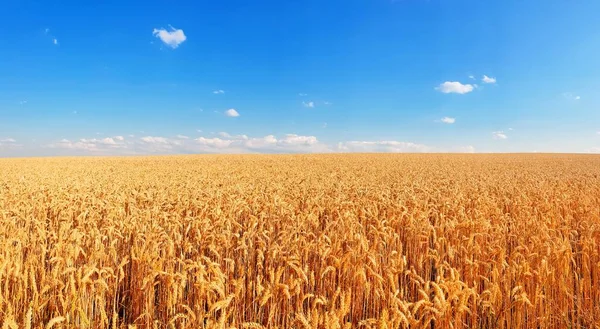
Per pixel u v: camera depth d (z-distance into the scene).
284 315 4.41
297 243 6.48
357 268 5.12
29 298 4.74
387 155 69.75
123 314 5.51
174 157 59.06
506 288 5.04
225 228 8.11
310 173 29.02
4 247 5.80
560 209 11.46
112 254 6.06
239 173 29.00
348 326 3.29
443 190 16.66
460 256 6.53
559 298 5.39
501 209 11.16
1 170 30.36
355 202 11.82
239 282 4.26
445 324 3.88
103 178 22.64
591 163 48.03
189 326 3.74
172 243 6.02
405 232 8.81
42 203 10.81
